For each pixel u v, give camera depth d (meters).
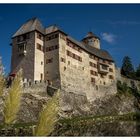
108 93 44.38
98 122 9.84
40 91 29.88
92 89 41.34
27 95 27.19
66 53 37.47
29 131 11.14
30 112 24.27
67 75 36.38
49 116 6.12
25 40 36.72
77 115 30.59
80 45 42.12
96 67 45.03
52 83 34.66
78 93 37.62
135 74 67.06
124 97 45.78
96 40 54.38
